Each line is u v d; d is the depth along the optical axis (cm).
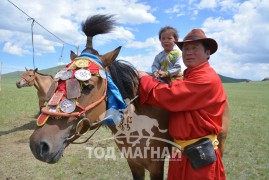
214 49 281
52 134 229
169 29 381
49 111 233
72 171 584
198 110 258
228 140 863
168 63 373
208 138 259
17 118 1187
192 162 257
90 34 299
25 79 941
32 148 226
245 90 4903
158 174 325
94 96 254
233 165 622
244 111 1722
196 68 266
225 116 347
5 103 1694
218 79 265
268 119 1369
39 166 607
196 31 274
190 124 257
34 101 1941
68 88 241
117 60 309
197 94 254
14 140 827
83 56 269
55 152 226
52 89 250
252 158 682
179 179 273
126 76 297
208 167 254
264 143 840
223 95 268
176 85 262
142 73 318
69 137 240
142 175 374
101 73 260
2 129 973
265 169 597
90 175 563
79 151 709
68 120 237
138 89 304
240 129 1066
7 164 620
